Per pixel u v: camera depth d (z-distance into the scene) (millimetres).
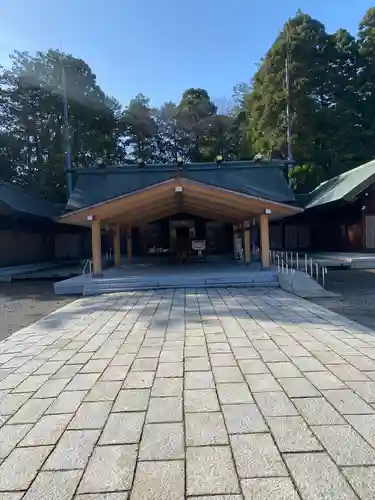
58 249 22219
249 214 12727
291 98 24703
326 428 2479
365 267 14422
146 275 10594
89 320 6246
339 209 18625
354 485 1916
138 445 2357
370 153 25500
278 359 3875
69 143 26188
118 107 34469
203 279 9898
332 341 4492
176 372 3602
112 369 3764
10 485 2021
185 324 5625
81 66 28516
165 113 37312
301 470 2047
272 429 2482
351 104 26312
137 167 19609
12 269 15680
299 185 25078
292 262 14719
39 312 7699
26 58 27500
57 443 2422
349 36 28344
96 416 2766
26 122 27719
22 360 4188
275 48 26750
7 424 2697
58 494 1935
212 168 19203
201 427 2543
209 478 2008
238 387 3189
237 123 34656
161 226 22656
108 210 10641
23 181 27172
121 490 1945
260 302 7367
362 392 3018
